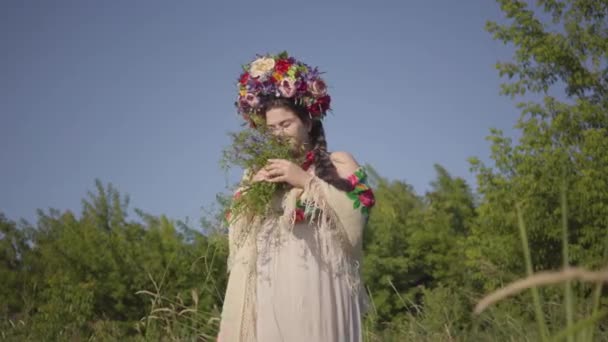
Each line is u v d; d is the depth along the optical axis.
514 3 10.66
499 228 10.27
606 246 1.29
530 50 10.56
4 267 12.24
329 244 2.67
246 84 2.91
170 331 4.50
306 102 2.83
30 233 13.77
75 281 10.82
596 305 1.21
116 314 10.73
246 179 2.84
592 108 10.04
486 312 4.41
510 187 10.22
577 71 10.45
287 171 2.68
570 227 9.59
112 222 12.45
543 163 9.84
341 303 2.67
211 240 3.03
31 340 6.11
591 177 9.35
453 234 13.69
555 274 0.67
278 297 2.64
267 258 2.72
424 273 12.36
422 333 5.05
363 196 2.73
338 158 2.87
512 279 4.90
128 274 10.70
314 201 2.63
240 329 2.74
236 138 2.79
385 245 12.34
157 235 11.16
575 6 10.56
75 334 6.40
